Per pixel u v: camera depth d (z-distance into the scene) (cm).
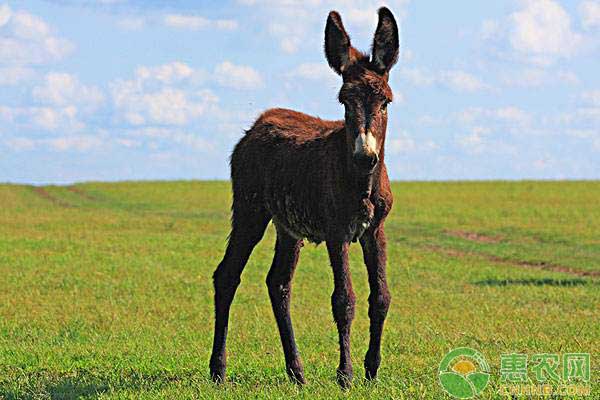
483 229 4112
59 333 1583
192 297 2070
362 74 989
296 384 1053
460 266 2766
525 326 1579
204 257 2944
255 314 1820
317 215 1051
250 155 1165
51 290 2159
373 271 1030
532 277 2498
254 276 2481
